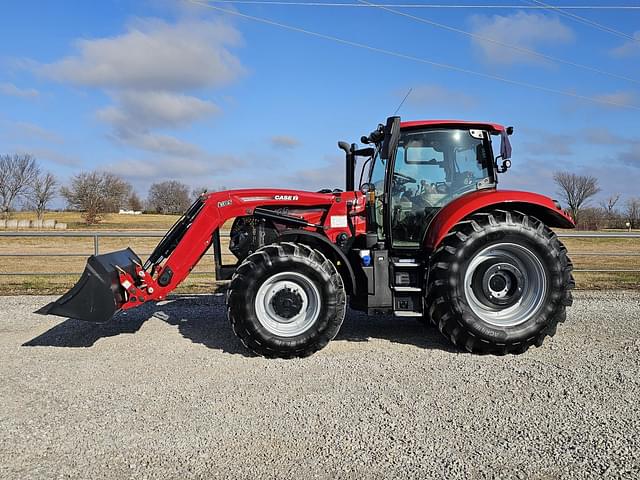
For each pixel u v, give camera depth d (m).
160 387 4.60
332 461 3.32
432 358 5.45
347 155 7.52
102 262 5.66
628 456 3.35
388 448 3.48
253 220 6.42
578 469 3.21
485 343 5.53
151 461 3.33
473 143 6.31
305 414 4.02
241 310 5.45
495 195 5.81
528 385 4.61
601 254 12.30
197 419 3.94
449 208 5.86
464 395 4.39
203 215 6.16
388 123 5.63
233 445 3.53
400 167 6.26
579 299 8.91
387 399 4.31
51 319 7.33
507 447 3.49
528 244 5.63
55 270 13.54
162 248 6.43
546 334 5.70
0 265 15.23
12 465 3.28
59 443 3.56
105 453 3.43
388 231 6.05
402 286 5.86
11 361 5.36
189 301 8.66
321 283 5.48
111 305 5.57
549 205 5.84
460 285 5.58
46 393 4.47
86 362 5.32
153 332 6.56
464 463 3.29
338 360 5.38
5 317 7.46
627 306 8.23
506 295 5.77
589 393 4.41
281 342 5.40
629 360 5.32
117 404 4.22
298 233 5.88
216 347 5.89
